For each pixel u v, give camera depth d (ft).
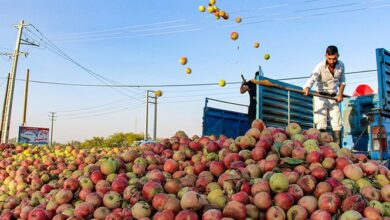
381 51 9.61
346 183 5.25
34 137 62.69
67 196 5.70
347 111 11.27
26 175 9.11
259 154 5.86
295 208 4.67
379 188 5.41
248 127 14.01
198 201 4.56
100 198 5.40
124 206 5.26
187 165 6.56
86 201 5.39
